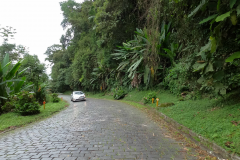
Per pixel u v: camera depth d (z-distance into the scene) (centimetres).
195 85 818
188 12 652
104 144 450
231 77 618
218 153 376
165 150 407
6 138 525
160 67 1422
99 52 2470
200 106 733
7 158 371
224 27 478
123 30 1664
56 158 368
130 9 1455
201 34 625
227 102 629
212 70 469
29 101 930
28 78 1591
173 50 1140
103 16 1478
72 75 3675
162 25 1220
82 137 514
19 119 792
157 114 885
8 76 1024
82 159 362
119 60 1995
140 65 1487
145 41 1261
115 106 1282
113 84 2495
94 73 2602
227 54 556
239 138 380
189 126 551
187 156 372
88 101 1866
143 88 1788
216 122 506
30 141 487
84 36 3425
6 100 1055
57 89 4741
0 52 1720
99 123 698
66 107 1348
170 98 1195
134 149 413
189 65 685
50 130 609
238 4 392
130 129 600
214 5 469
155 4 881
